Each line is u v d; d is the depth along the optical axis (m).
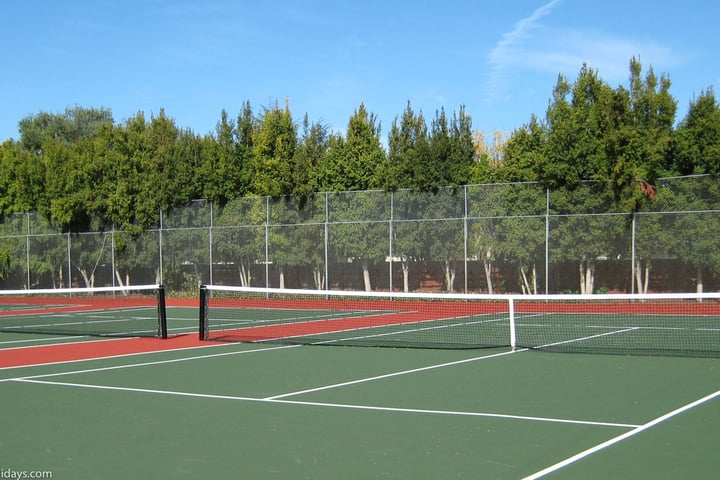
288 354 14.83
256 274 31.94
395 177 29.33
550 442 7.49
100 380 11.80
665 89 27.44
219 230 32.75
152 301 32.28
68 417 8.98
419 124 33.78
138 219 34.81
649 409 9.07
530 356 14.15
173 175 33.94
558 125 26.61
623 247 25.34
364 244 29.69
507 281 27.25
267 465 6.81
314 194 30.66
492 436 7.78
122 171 35.38
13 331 20.33
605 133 25.69
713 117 26.64
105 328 21.09
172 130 40.25
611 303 25.34
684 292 24.50
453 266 28.20
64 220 36.25
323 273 30.47
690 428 8.03
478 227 27.73
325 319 23.25
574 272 26.14
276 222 31.45
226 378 11.88
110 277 35.59
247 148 34.97
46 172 37.50
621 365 12.80
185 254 33.59
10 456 7.21
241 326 21.12
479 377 11.67
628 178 25.16
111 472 6.64
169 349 15.83
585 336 17.61
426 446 7.40
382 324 21.42
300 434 8.00
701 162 26.80
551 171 26.20
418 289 28.81
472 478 6.31
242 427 8.37
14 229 38.50
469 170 29.94
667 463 6.70
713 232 24.03
